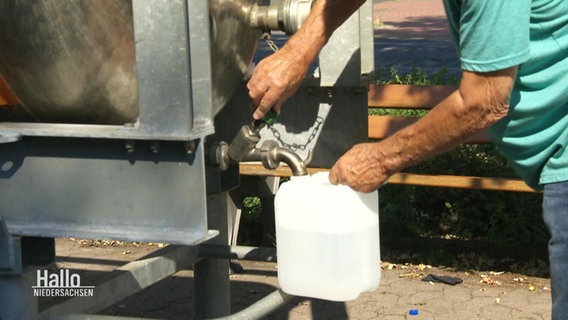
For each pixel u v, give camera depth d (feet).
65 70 7.88
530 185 8.14
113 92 8.10
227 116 11.27
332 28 8.95
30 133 7.47
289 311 14.30
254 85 8.80
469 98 6.95
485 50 6.77
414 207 18.24
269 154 8.67
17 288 8.28
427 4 86.89
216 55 8.84
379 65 44.52
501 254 16.80
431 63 44.68
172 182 7.47
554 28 7.28
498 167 17.61
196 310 11.50
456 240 17.25
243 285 15.70
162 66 7.16
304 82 11.39
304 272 7.86
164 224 7.55
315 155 11.61
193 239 7.35
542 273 15.97
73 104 8.21
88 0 7.52
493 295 14.93
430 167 17.72
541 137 7.63
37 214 7.89
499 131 7.91
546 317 13.92
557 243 7.61
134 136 7.27
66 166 7.74
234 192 14.69
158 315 14.49
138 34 7.14
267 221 16.15
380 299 14.80
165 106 7.20
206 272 11.34
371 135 16.11
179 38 7.09
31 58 7.82
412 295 14.99
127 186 7.59
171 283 16.02
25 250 8.40
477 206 17.75
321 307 14.46
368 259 7.91
